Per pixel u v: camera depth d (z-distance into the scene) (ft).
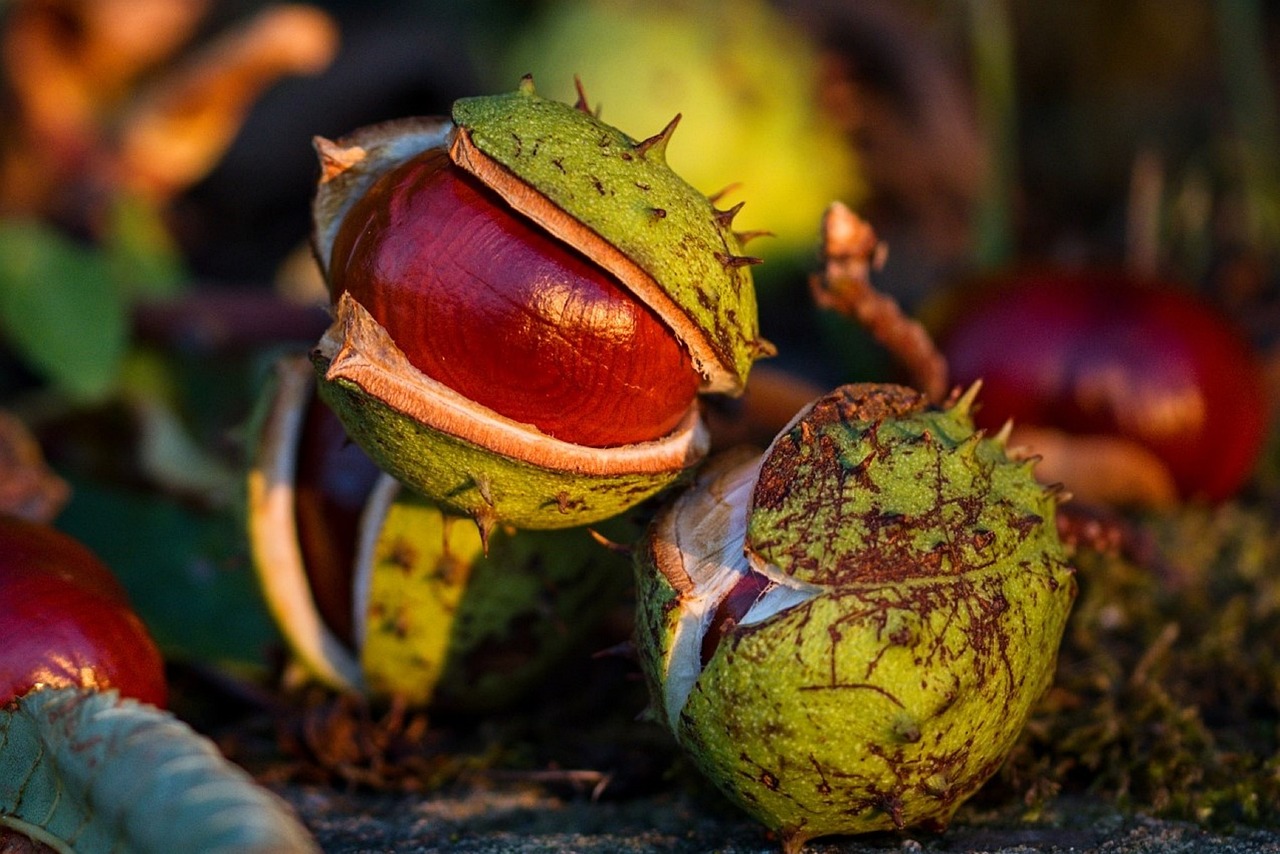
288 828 1.38
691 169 2.12
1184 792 1.54
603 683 1.66
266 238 2.87
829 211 1.62
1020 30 2.98
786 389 1.74
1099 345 1.80
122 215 2.24
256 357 2.01
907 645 1.45
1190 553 1.77
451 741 1.63
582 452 1.50
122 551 1.80
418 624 1.59
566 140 1.49
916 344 1.68
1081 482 1.81
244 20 2.94
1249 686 1.64
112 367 1.90
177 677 1.67
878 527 1.47
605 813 1.56
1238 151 2.33
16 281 1.90
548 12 2.38
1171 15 2.95
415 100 2.90
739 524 1.50
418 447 1.49
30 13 2.25
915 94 2.46
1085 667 1.64
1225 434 1.82
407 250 1.48
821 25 2.47
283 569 1.61
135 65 2.36
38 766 1.46
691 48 2.14
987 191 2.08
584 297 1.48
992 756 1.48
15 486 1.74
